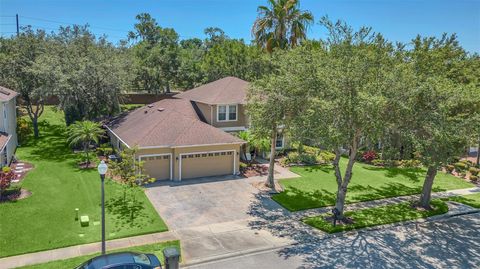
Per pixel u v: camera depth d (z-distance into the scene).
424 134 15.50
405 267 13.16
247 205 18.83
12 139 27.05
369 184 23.53
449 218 18.27
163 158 22.50
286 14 32.69
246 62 43.00
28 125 32.59
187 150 22.61
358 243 14.95
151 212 17.28
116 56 33.47
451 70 17.69
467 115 16.09
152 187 21.19
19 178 21.50
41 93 29.03
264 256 13.56
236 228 15.97
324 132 14.32
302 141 15.85
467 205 20.20
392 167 28.02
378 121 13.96
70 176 22.22
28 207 17.12
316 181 23.53
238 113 29.91
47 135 33.88
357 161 29.50
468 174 26.95
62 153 27.84
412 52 16.56
